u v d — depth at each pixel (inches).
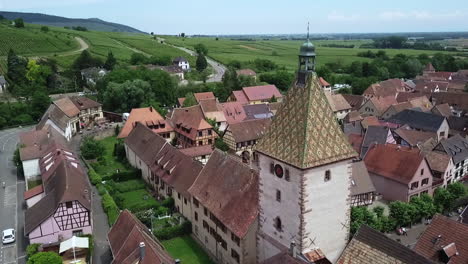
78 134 4704.7
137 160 3440.0
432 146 3727.9
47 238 2256.4
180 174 2620.6
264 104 5364.2
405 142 3917.3
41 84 6604.3
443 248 1552.7
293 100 1457.9
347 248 1418.6
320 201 1429.6
